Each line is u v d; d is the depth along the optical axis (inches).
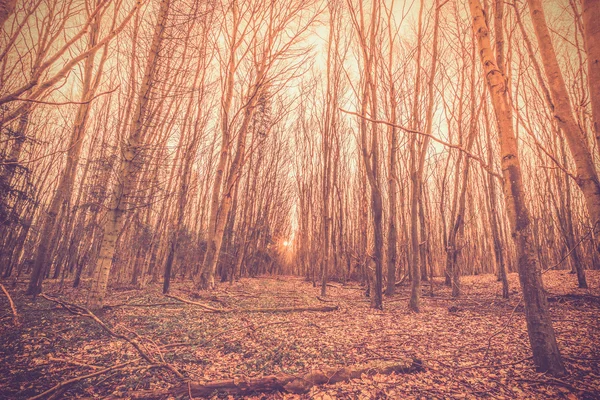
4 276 547.8
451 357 178.9
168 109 457.1
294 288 620.7
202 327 242.2
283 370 158.2
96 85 404.2
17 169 271.9
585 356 167.5
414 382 146.6
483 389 136.4
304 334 226.8
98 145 539.8
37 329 213.2
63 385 125.3
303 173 1061.1
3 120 79.0
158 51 311.6
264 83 493.0
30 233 551.2
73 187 502.0
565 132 118.3
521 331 234.2
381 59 494.9
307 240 1051.3
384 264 580.1
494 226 408.8
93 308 264.5
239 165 515.2
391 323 269.1
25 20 93.2
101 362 165.2
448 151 532.7
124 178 291.1
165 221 601.3
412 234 350.6
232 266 685.3
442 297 459.2
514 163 156.6
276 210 1237.1
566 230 442.3
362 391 138.2
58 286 476.4
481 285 573.0
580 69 264.2
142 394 131.6
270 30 508.7
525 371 151.6
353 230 920.9
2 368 150.1
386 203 680.4
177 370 158.4
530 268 152.9
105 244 278.5
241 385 139.7
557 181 465.7
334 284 778.2
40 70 82.1
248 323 251.9
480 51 171.8
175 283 633.0
